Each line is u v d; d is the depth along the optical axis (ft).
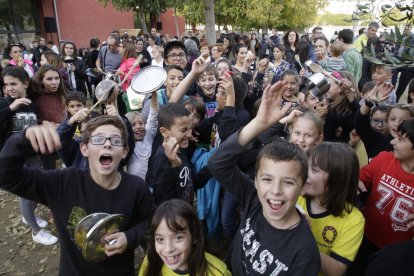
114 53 23.39
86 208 5.30
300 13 71.67
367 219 6.57
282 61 18.42
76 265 5.39
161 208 5.15
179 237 5.08
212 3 31.24
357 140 9.12
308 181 5.48
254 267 4.65
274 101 4.65
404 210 5.96
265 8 62.69
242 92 9.61
